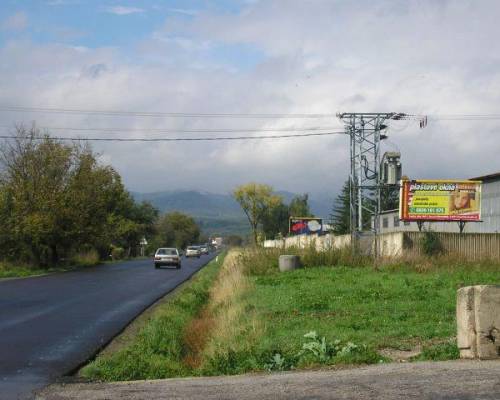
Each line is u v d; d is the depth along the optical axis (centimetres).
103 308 2127
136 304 2270
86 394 898
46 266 5316
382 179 3622
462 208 4191
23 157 5256
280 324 1452
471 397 736
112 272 4734
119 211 8412
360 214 4156
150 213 11075
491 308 970
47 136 5434
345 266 3366
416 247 3491
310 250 3506
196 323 1870
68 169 5588
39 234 5075
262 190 11969
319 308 1678
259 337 1298
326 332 1305
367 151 4075
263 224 12469
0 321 1766
